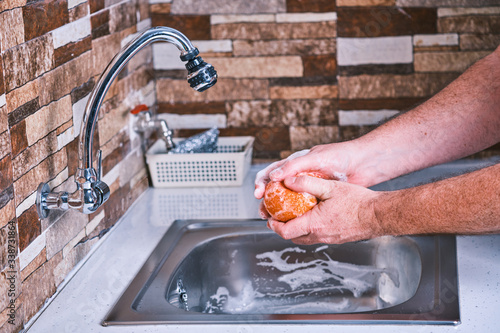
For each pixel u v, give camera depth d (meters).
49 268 1.05
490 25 1.65
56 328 0.96
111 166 1.38
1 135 0.89
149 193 1.62
